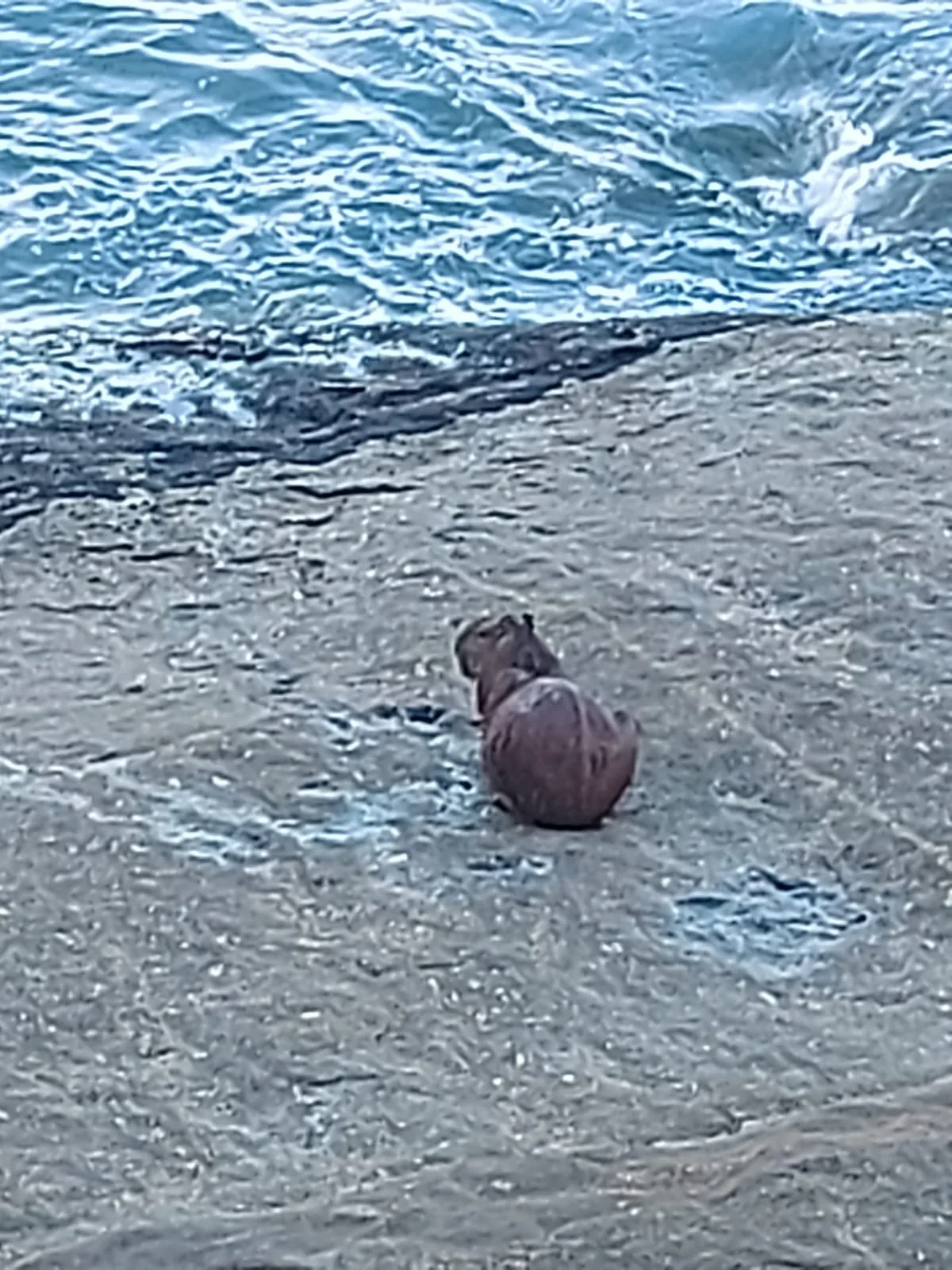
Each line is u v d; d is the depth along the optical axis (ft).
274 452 21.62
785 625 17.85
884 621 17.93
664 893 14.23
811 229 29.40
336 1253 11.21
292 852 14.62
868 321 25.27
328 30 34.40
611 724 14.85
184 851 14.61
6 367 23.86
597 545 19.27
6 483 20.74
